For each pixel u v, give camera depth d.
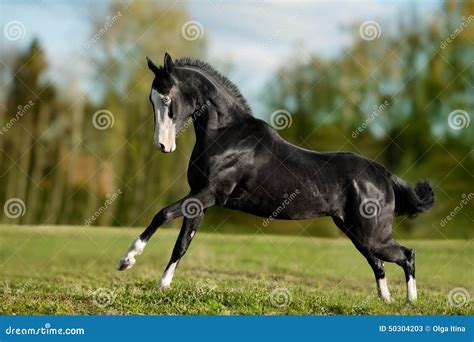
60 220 17.23
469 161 17.14
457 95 17.31
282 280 9.32
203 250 13.49
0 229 15.62
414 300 7.01
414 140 17.20
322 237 16.70
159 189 16.95
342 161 7.19
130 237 15.06
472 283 9.91
